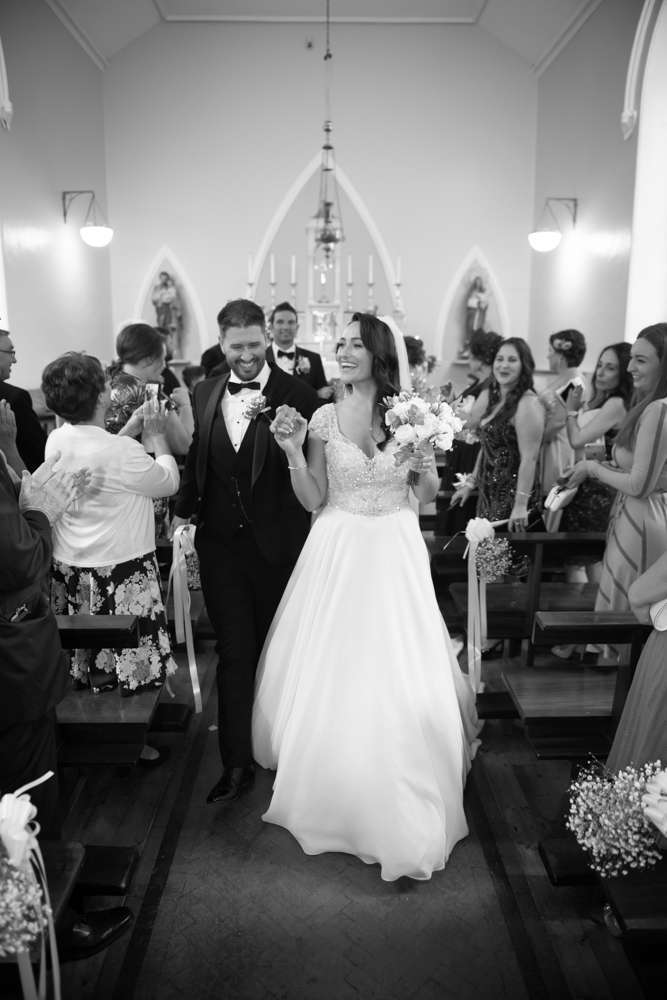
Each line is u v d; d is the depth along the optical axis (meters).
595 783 1.93
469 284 10.63
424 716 2.35
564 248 9.25
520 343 3.51
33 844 1.54
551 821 2.59
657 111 6.77
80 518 2.57
